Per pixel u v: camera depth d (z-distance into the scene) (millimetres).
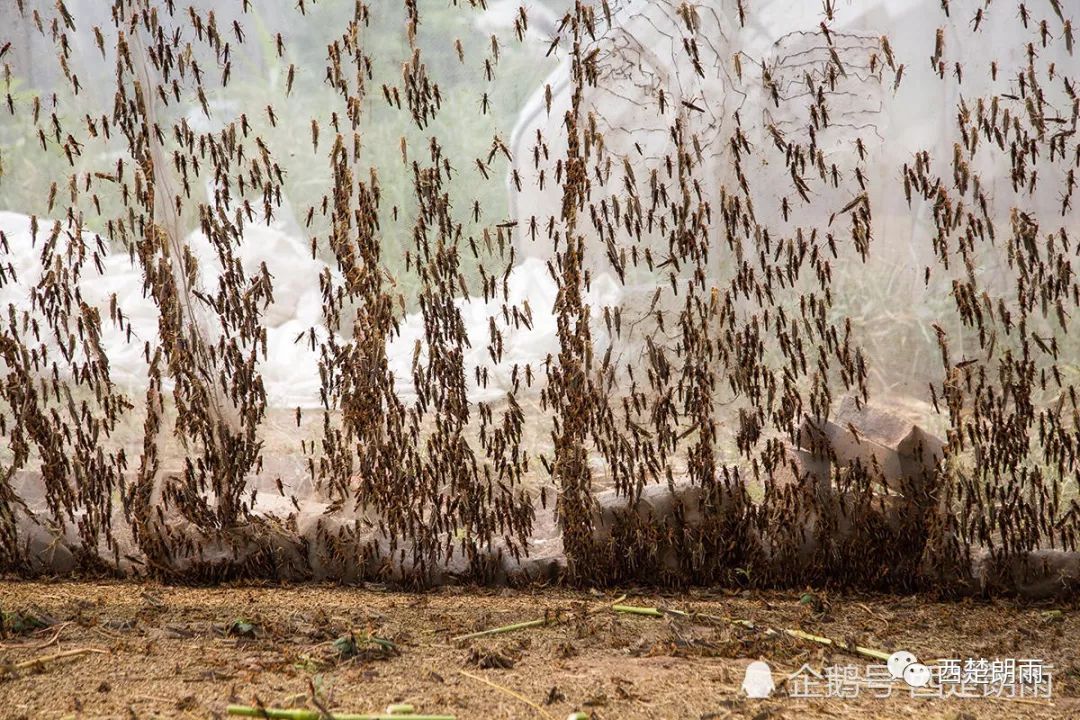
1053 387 15633
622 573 15445
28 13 15203
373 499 15234
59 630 12609
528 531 15445
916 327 15398
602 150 14633
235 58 15227
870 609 14445
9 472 15422
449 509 15359
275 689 10484
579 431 15039
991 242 15078
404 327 16109
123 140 15523
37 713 9711
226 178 14727
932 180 14906
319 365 15023
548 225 14922
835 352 14781
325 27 15234
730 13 14805
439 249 14781
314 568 15633
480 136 15188
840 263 15391
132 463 16281
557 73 15102
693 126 14961
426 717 9531
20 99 15375
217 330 16000
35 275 16141
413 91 14500
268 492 16234
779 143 14383
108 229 14969
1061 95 14625
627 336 15312
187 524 15602
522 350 15898
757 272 15188
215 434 15492
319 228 15805
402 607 14219
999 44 14680
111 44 15195
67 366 16531
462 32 15047
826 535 15188
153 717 9570
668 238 15078
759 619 13883
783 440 15633
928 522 15062
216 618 13289
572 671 11453
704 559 15352
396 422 15117
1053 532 15008
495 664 11547
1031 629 13648
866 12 14750
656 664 11805
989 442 14844
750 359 14797
